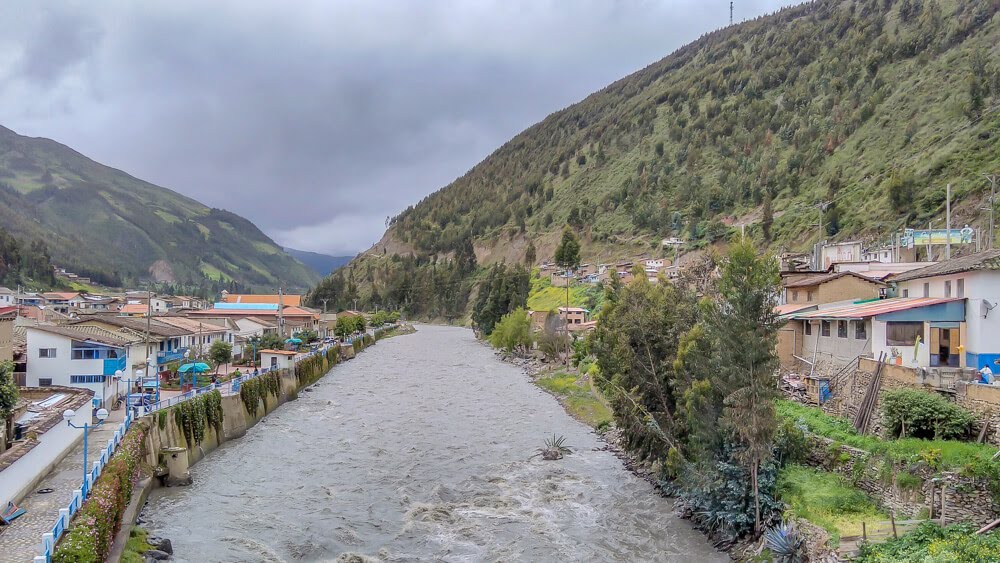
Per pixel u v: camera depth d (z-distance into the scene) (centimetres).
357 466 4259
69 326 6097
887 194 12325
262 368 7119
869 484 2761
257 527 3131
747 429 2967
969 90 14412
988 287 3334
